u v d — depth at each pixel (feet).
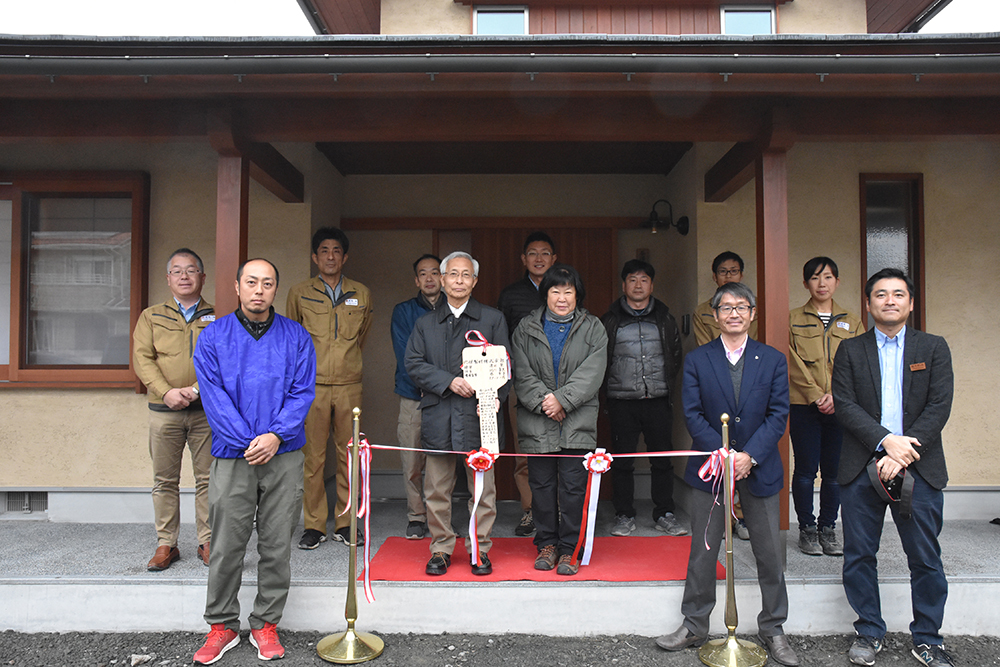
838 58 10.07
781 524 11.48
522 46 10.14
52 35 9.88
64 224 15.42
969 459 15.24
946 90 10.50
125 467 14.93
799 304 15.48
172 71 10.27
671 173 17.35
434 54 10.17
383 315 17.84
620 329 13.70
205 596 10.43
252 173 12.91
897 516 9.48
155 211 15.34
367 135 11.60
